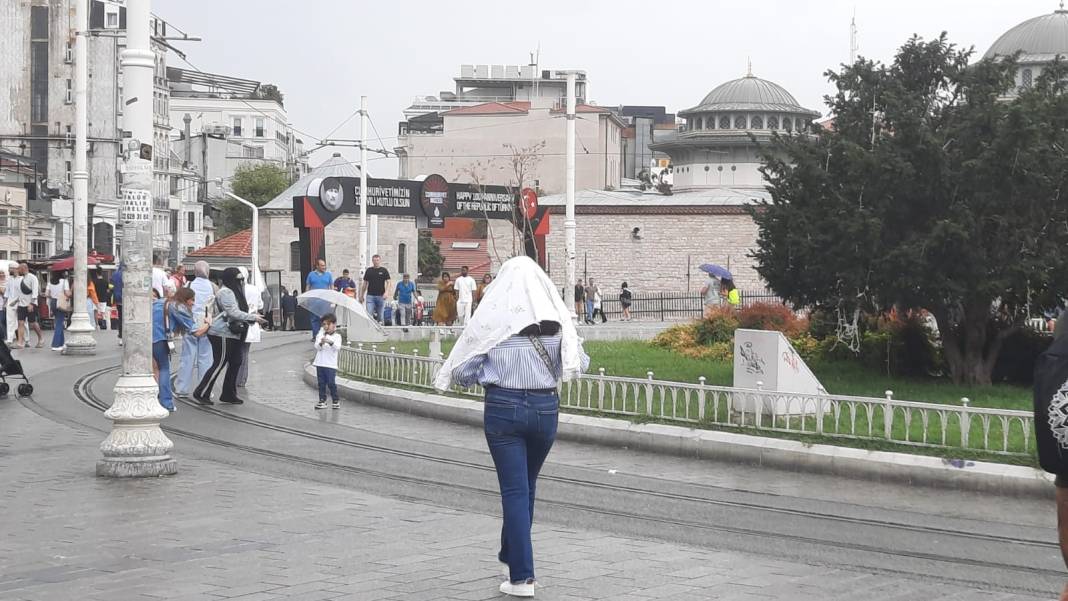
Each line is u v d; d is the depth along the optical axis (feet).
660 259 187.01
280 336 129.80
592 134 353.51
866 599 25.68
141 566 27.61
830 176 65.57
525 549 25.16
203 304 70.69
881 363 74.90
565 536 32.12
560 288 189.16
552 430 25.80
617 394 58.65
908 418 45.57
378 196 150.51
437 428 58.34
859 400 46.70
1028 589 27.40
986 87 64.95
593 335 111.65
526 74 424.05
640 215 187.21
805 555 30.96
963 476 42.34
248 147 418.51
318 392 72.02
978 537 34.24
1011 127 59.41
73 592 25.09
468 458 48.44
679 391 59.82
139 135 41.06
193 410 62.90
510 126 358.23
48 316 139.03
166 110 333.42
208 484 39.42
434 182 155.94
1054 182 61.41
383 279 115.44
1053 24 216.33
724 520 36.04
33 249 242.99
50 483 39.27
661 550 30.35
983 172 60.64
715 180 236.22
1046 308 66.85
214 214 382.83
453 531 32.17
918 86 68.80
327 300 71.67
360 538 31.09
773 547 31.99
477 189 160.86
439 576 26.91
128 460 40.55
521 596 25.04
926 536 34.22
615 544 31.04
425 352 89.40
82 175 94.53
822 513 37.70
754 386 52.11
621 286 185.47
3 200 235.40
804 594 25.94
